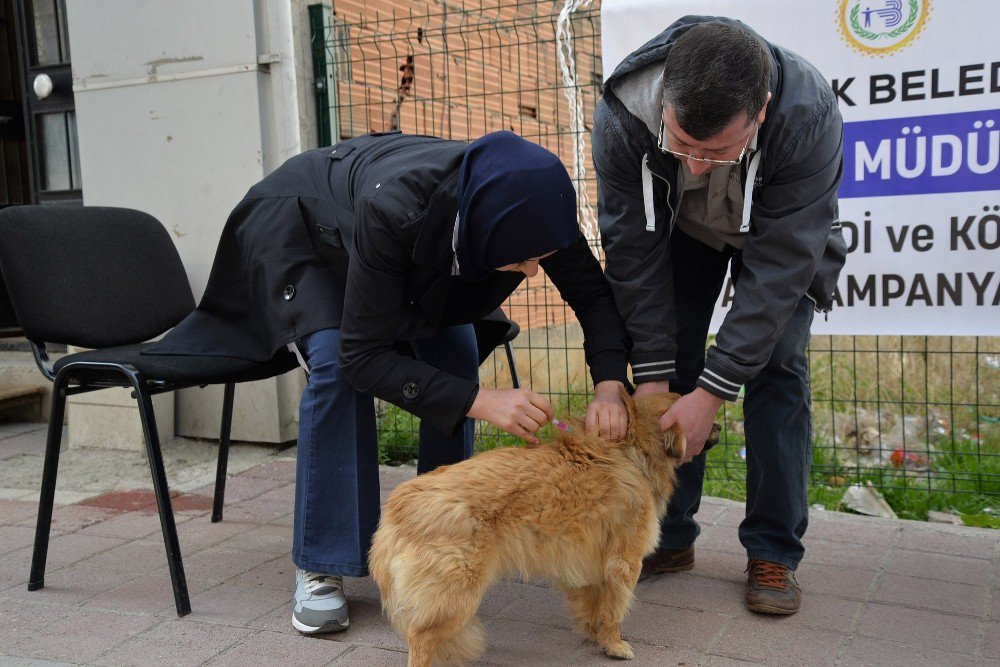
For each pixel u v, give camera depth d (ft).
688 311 9.39
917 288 11.86
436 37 18.20
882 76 11.59
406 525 6.91
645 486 7.79
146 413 8.71
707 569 9.86
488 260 6.82
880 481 12.89
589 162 21.83
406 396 7.58
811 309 8.55
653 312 8.43
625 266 8.39
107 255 10.55
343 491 8.21
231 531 11.29
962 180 11.44
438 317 8.05
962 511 12.00
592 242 16.12
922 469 13.35
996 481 12.59
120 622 8.60
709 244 9.05
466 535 6.79
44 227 9.84
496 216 6.57
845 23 11.64
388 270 7.27
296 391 15.28
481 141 6.90
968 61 11.19
